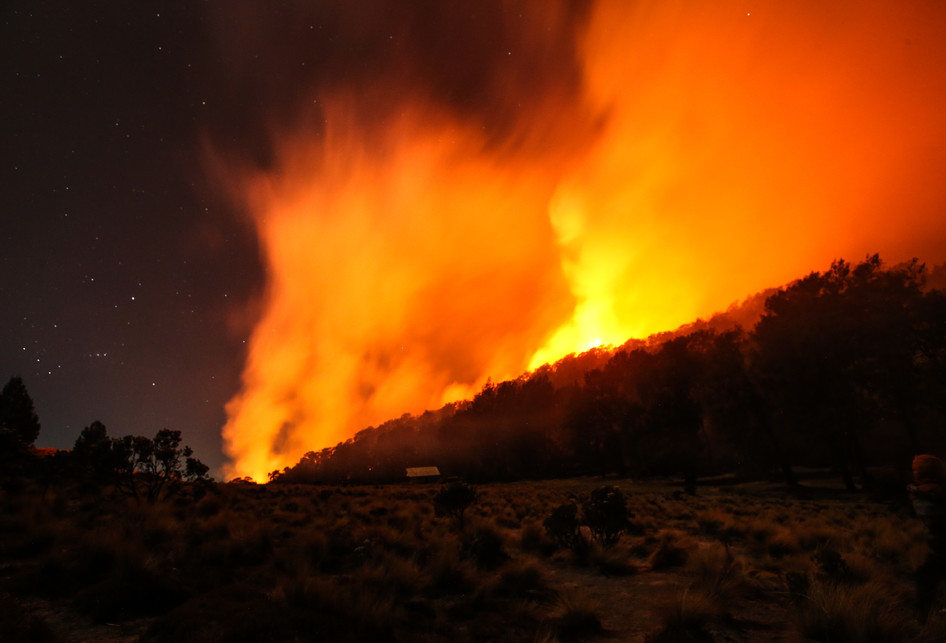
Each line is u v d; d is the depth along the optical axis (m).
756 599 6.42
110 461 14.02
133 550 6.35
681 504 23.70
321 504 17.86
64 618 5.07
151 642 4.51
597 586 7.65
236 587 6.14
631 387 75.44
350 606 5.29
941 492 4.70
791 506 23.16
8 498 12.07
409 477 107.94
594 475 81.69
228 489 22.70
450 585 7.20
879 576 6.21
